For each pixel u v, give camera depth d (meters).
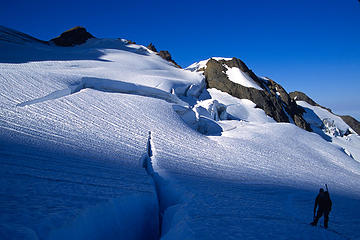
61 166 10.24
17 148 11.38
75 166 10.89
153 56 89.38
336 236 7.14
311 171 26.72
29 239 4.09
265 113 66.25
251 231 6.40
